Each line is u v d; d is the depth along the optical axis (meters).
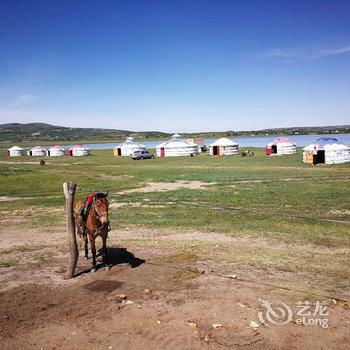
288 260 11.16
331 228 15.34
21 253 12.53
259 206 20.30
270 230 15.07
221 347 6.50
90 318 7.60
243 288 8.87
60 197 26.14
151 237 14.30
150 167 48.50
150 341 6.75
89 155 90.56
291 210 19.05
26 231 16.12
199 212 19.14
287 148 67.31
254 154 71.06
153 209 20.41
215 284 9.12
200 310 7.77
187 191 26.58
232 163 51.56
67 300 8.47
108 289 8.98
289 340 6.69
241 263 10.83
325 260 11.17
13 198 26.58
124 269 10.35
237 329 7.04
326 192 24.42
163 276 9.73
